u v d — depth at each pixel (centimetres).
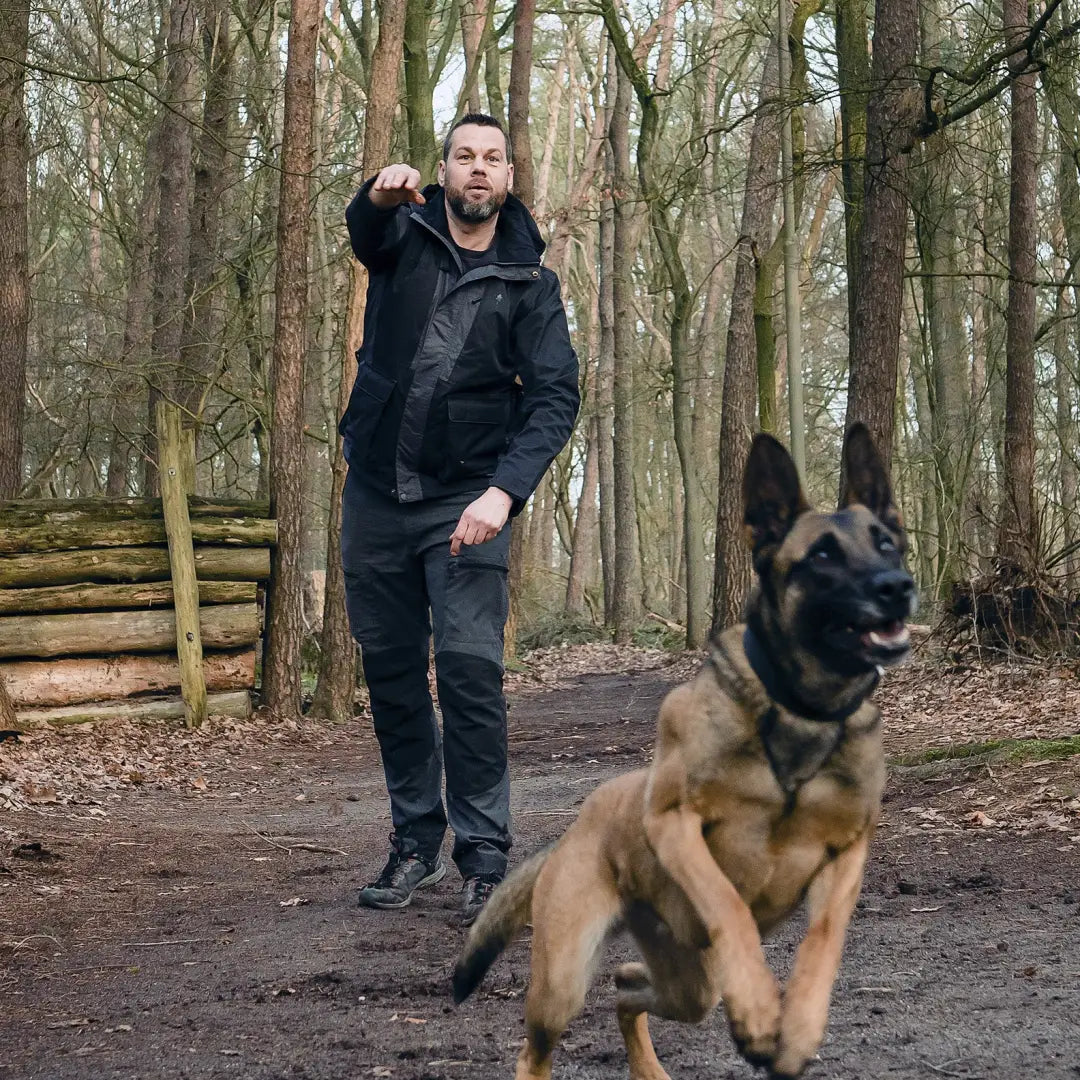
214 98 1923
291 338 1446
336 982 483
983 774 873
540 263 594
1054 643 1411
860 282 1401
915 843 730
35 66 1423
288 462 1438
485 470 594
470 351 578
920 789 877
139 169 2473
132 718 1296
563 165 4444
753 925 301
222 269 2038
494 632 595
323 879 703
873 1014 414
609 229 3347
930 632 1652
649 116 2562
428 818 631
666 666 2420
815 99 1541
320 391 2516
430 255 581
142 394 1961
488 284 578
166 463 1323
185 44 1658
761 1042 287
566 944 341
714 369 4194
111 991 485
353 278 1590
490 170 570
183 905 640
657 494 5362
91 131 2525
